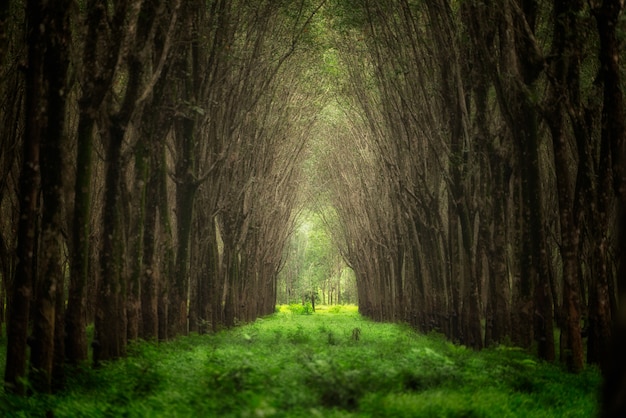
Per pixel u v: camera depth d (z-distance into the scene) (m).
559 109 23.94
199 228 42.50
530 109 25.72
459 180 33.91
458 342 36.84
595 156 28.53
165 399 15.15
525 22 23.66
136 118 26.61
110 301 23.86
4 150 30.28
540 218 25.95
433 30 33.97
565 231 23.98
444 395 15.64
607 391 1.93
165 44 24.80
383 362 21.31
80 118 21.17
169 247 32.28
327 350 26.36
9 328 18.77
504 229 30.61
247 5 38.94
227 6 35.69
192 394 15.07
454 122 34.47
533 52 23.48
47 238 19.48
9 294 34.47
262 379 16.25
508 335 29.94
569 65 24.45
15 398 17.31
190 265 41.88
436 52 34.47
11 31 28.92
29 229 18.86
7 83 28.14
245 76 39.94
